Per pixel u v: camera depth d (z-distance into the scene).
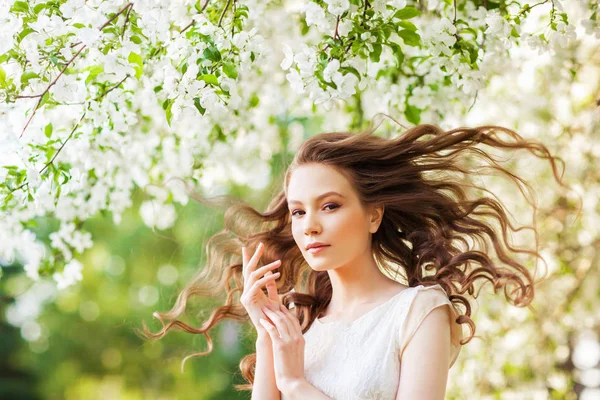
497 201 2.89
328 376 2.42
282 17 4.01
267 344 2.52
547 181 4.84
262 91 4.19
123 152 3.71
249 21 3.69
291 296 2.75
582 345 5.21
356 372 2.37
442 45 2.79
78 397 12.38
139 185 3.93
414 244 2.69
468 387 5.10
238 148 4.19
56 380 12.37
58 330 12.27
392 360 2.35
